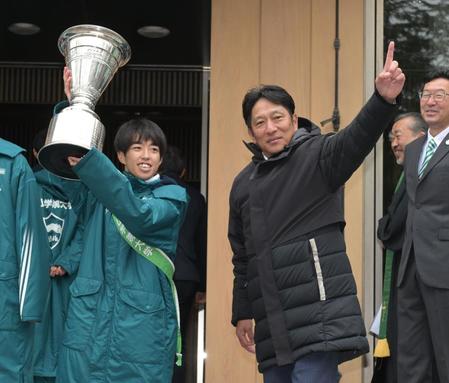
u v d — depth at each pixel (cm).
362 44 547
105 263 389
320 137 362
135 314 378
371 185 540
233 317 414
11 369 370
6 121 827
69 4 649
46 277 384
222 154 545
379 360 471
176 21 679
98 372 376
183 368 604
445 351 412
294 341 347
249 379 532
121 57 374
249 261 369
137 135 399
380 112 333
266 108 368
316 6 550
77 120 348
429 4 552
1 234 373
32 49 762
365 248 537
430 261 418
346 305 347
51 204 437
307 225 356
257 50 550
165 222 381
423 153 443
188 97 799
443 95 437
